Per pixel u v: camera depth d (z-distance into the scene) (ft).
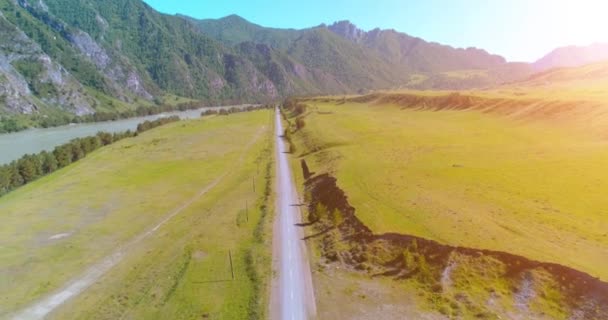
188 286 138.10
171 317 120.67
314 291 131.03
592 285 111.86
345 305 122.42
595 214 151.53
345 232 168.14
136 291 138.72
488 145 294.05
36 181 301.02
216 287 136.67
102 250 174.91
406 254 139.85
